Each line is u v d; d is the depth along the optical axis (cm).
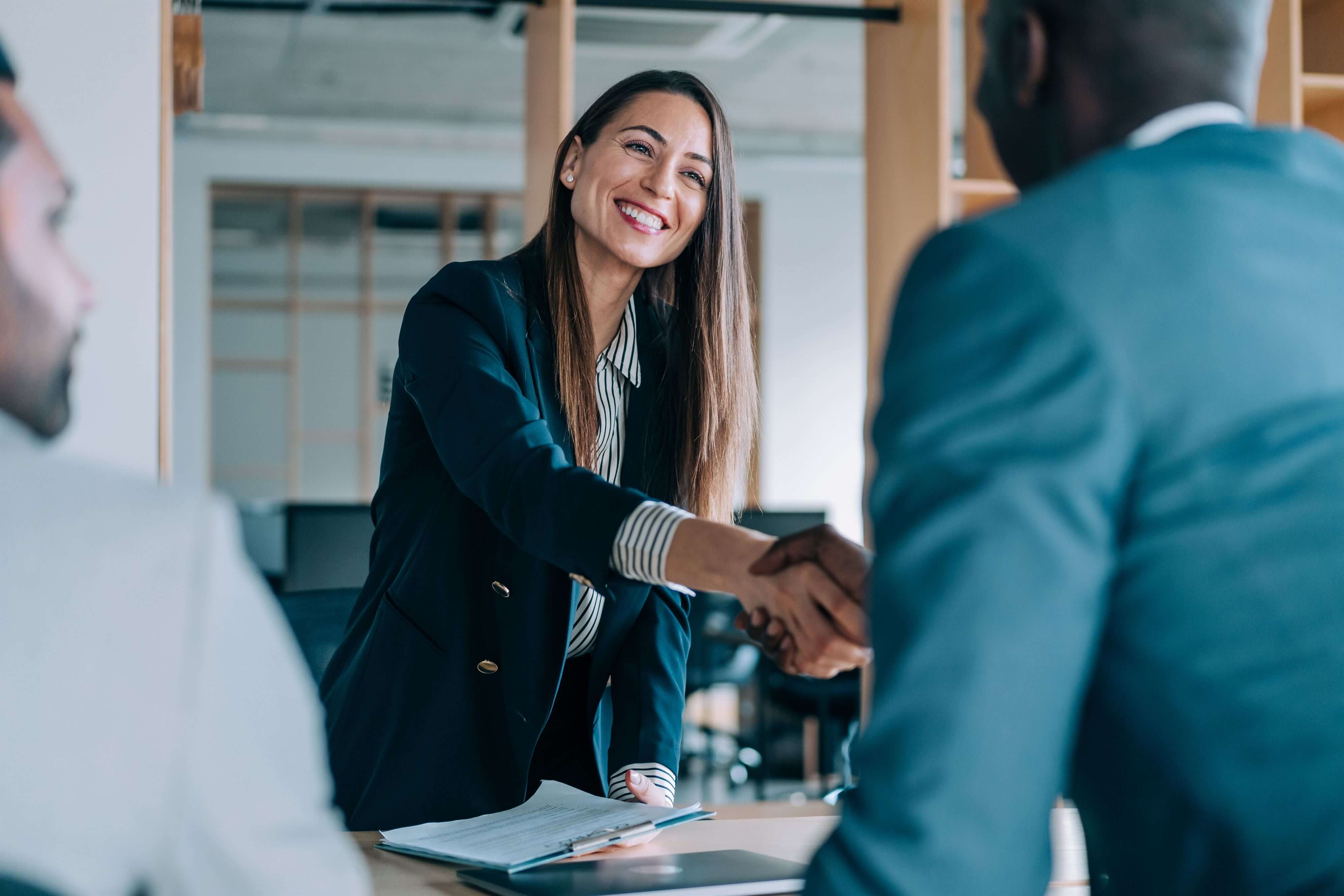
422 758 142
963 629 60
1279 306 64
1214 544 63
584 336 151
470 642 145
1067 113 75
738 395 164
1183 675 63
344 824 142
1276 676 63
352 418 954
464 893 104
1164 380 62
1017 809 61
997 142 82
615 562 116
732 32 698
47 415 61
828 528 107
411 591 147
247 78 794
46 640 54
